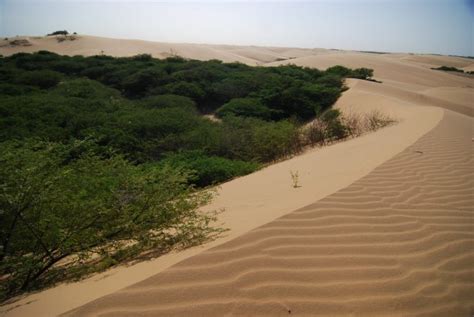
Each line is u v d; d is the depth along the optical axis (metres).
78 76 38.22
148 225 4.77
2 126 16.77
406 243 3.70
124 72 36.31
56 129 16.72
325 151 10.62
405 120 15.12
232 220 4.72
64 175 4.89
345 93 28.36
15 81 33.44
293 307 2.75
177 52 79.88
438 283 3.09
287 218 4.09
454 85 49.28
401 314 2.73
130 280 3.08
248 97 28.50
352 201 4.70
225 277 3.01
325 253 3.44
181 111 20.89
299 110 25.81
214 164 11.13
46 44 79.44
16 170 4.29
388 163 6.59
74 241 4.45
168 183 5.25
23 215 4.40
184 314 2.62
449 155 7.36
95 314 2.59
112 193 4.82
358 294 2.91
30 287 4.06
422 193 5.17
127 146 15.20
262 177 8.58
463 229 4.08
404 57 93.69
